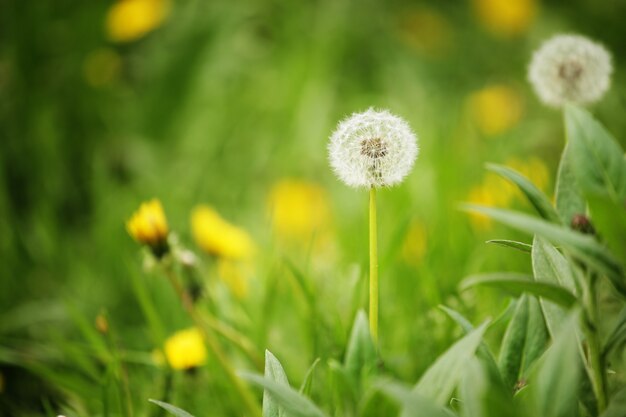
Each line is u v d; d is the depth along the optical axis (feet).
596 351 1.87
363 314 2.02
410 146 2.03
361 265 2.71
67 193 3.87
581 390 1.89
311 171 4.12
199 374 2.56
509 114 4.03
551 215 1.89
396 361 2.44
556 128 4.07
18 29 4.15
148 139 4.30
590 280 1.85
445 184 3.37
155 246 2.42
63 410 2.58
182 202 3.64
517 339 2.05
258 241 3.47
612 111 3.46
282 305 2.92
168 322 3.01
